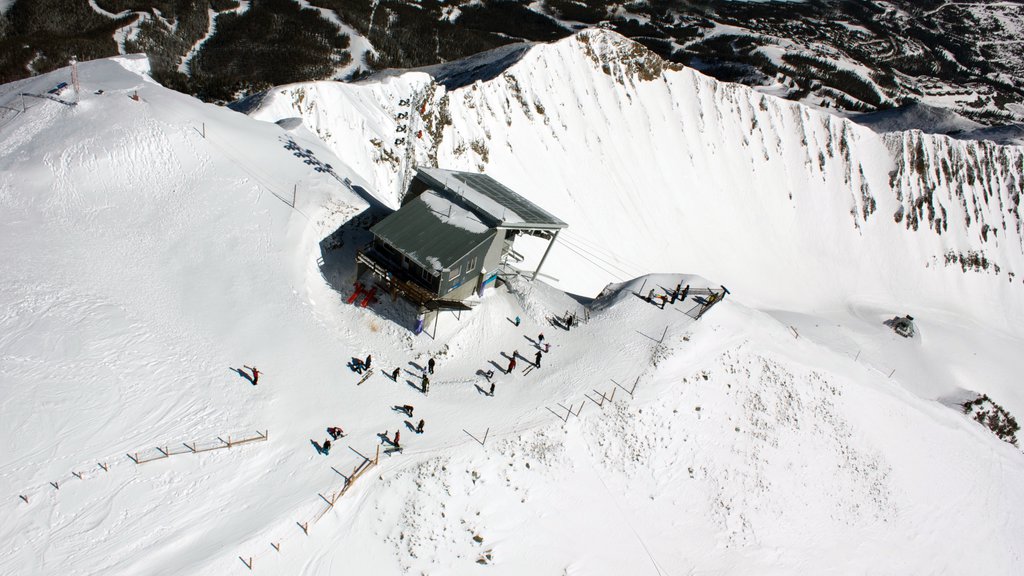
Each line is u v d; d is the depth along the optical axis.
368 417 37.59
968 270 133.00
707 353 47.88
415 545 33.16
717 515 41.84
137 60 68.56
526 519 36.47
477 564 33.94
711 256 117.62
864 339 89.94
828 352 55.81
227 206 47.62
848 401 51.62
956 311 125.44
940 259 132.25
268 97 77.69
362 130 85.00
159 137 49.97
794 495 45.06
